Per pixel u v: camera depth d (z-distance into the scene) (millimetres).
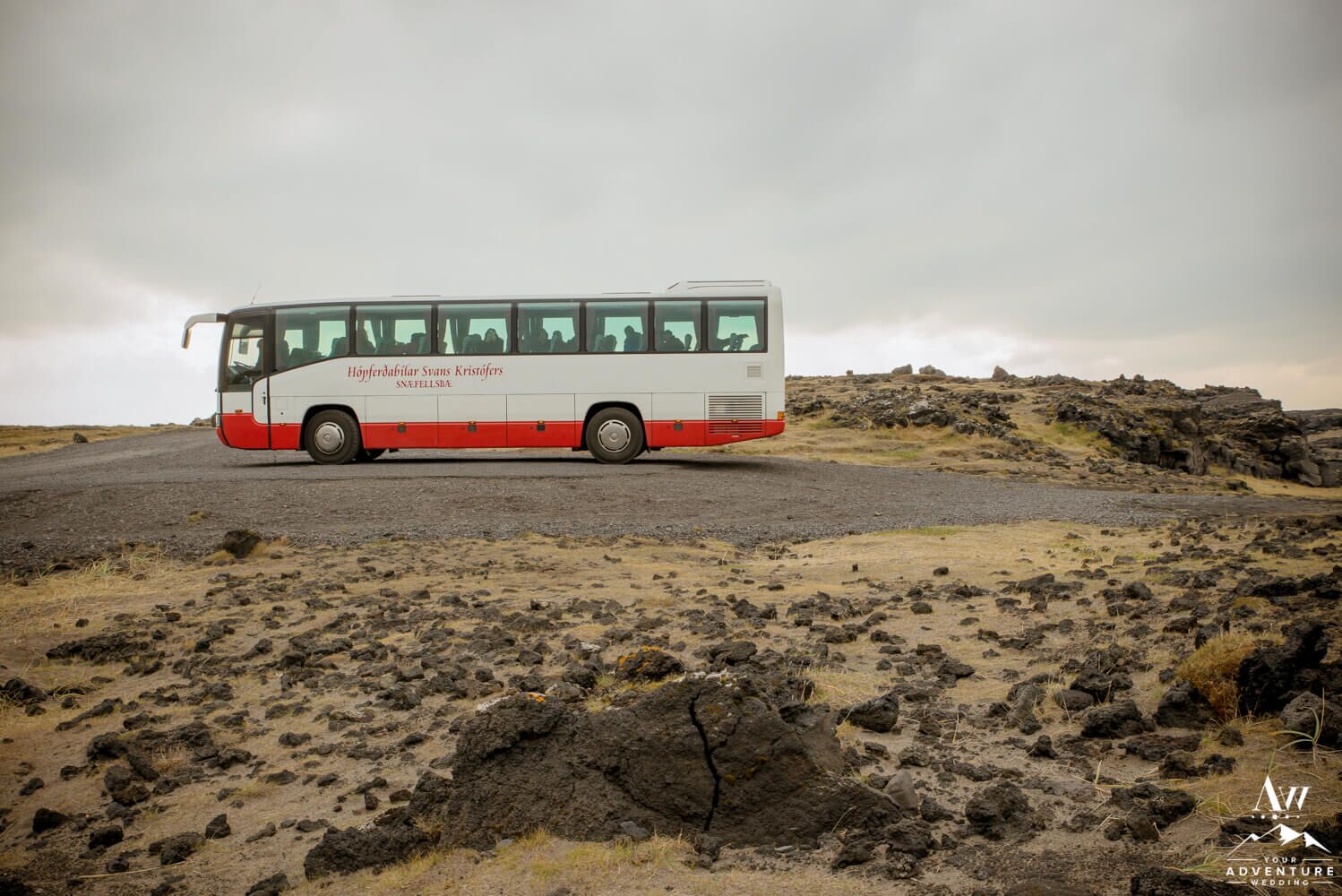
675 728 4898
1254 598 8617
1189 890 3596
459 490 20516
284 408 25812
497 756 4980
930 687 7152
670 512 19594
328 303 25938
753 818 4668
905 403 44938
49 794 6039
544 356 25531
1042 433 44031
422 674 8031
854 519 19328
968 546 14828
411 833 4730
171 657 9125
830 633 8844
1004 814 4699
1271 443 56125
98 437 46125
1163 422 47000
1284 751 5246
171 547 14641
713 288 25609
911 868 4184
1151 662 7238
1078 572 11414
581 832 4699
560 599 10984
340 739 6707
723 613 10086
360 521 17547
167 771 6270
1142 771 5293
